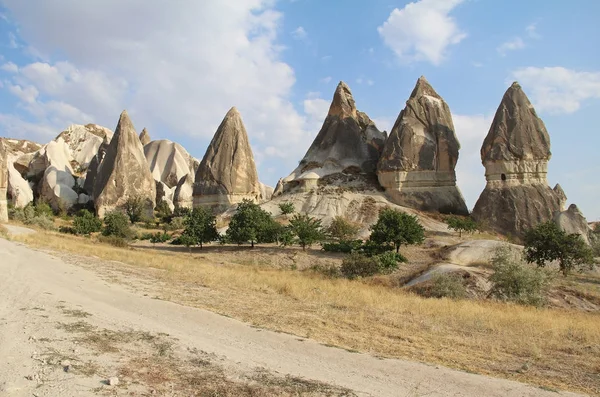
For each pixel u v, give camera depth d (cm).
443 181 5866
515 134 5366
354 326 1141
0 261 1639
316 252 3634
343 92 7000
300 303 1407
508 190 5244
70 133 11050
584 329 1331
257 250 3756
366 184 6072
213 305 1247
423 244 3850
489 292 2166
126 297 1226
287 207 5369
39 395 539
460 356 941
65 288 1245
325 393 650
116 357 708
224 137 7100
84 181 8650
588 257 3000
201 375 678
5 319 843
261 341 912
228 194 6894
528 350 1027
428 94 6188
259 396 618
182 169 10788
